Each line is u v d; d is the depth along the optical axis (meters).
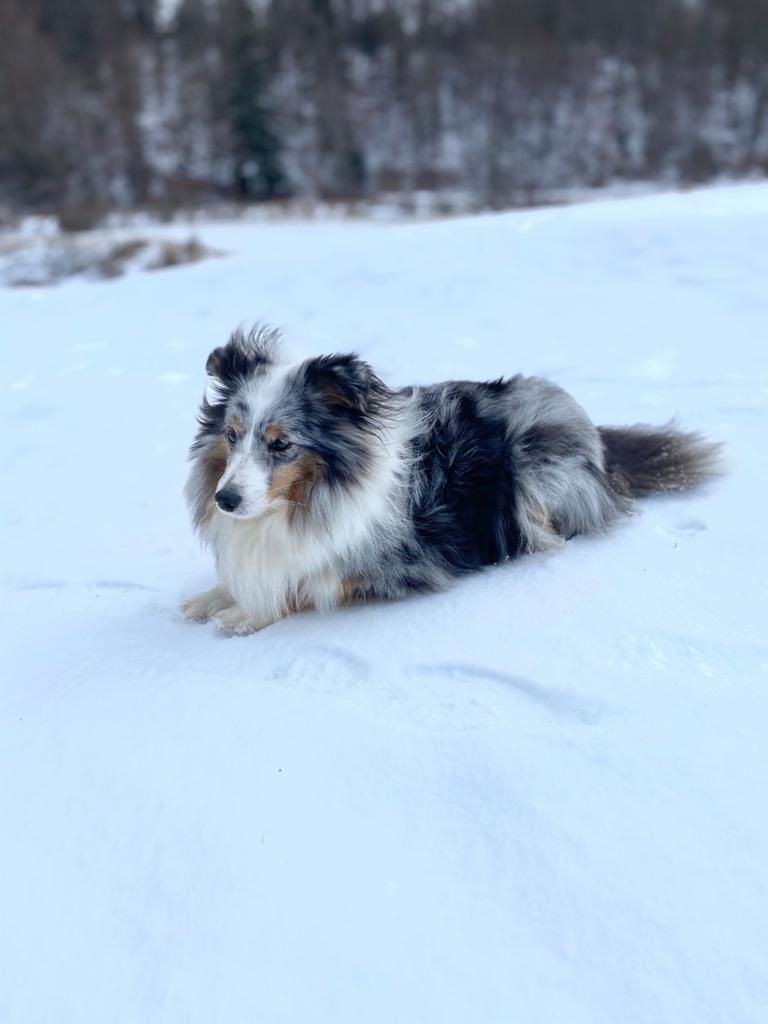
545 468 0.92
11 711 0.69
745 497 0.97
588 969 0.43
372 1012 0.42
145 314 2.27
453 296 2.03
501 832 0.52
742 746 0.57
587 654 0.69
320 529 0.82
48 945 0.47
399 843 0.51
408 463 0.88
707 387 1.37
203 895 0.49
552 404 0.96
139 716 0.66
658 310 1.79
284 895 0.49
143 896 0.50
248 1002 0.43
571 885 0.48
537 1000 0.42
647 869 0.48
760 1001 0.41
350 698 0.67
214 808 0.55
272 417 0.79
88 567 1.01
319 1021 0.42
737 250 1.98
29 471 1.35
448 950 0.45
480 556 0.90
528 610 0.77
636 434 1.06
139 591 0.95
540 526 0.91
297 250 2.68
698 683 0.64
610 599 0.77
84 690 0.71
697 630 0.70
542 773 0.56
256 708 0.66
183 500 1.21
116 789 0.58
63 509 1.20
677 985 0.42
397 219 5.52
